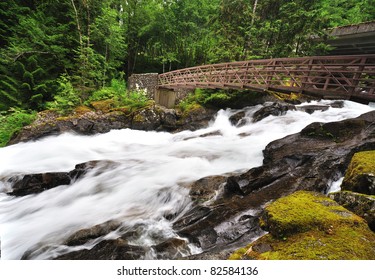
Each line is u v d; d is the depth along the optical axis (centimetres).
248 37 1546
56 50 1551
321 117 1000
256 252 229
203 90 1575
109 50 1941
